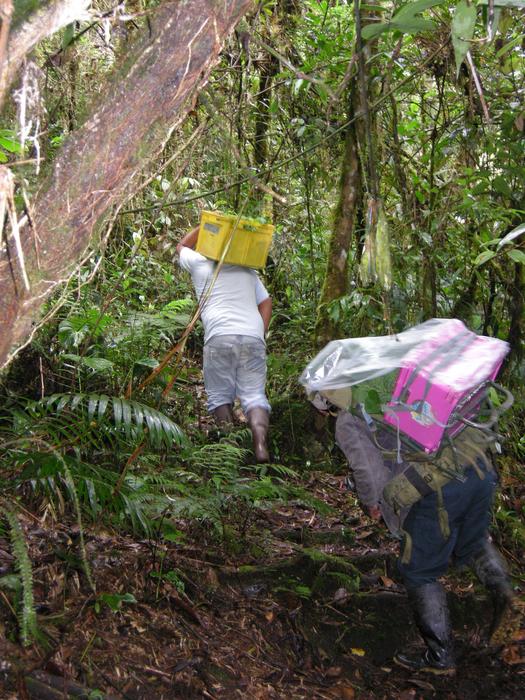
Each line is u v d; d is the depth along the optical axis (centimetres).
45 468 284
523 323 487
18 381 408
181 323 507
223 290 474
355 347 296
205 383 480
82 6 133
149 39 149
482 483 307
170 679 264
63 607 271
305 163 553
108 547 318
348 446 307
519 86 461
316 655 319
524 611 348
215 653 290
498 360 296
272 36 519
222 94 554
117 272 520
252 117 595
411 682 314
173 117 158
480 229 480
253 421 459
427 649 328
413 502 300
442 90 486
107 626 274
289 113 572
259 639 311
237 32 328
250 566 351
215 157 564
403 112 570
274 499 436
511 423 486
